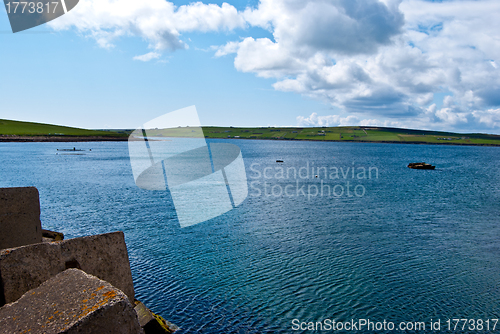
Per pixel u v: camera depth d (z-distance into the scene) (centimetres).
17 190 791
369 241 2142
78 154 10856
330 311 1290
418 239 2214
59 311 490
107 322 498
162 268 1644
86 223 2506
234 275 1577
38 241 826
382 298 1398
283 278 1560
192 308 1275
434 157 13375
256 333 1136
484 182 5628
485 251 1995
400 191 4409
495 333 1180
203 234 2231
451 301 1388
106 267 725
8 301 564
